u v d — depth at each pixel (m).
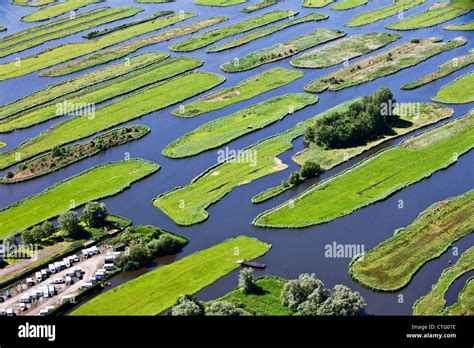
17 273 154.12
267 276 146.12
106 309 139.25
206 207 177.50
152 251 157.62
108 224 172.38
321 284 135.62
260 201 178.38
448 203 169.50
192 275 149.38
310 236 162.00
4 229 177.25
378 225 164.50
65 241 166.38
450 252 151.88
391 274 145.25
